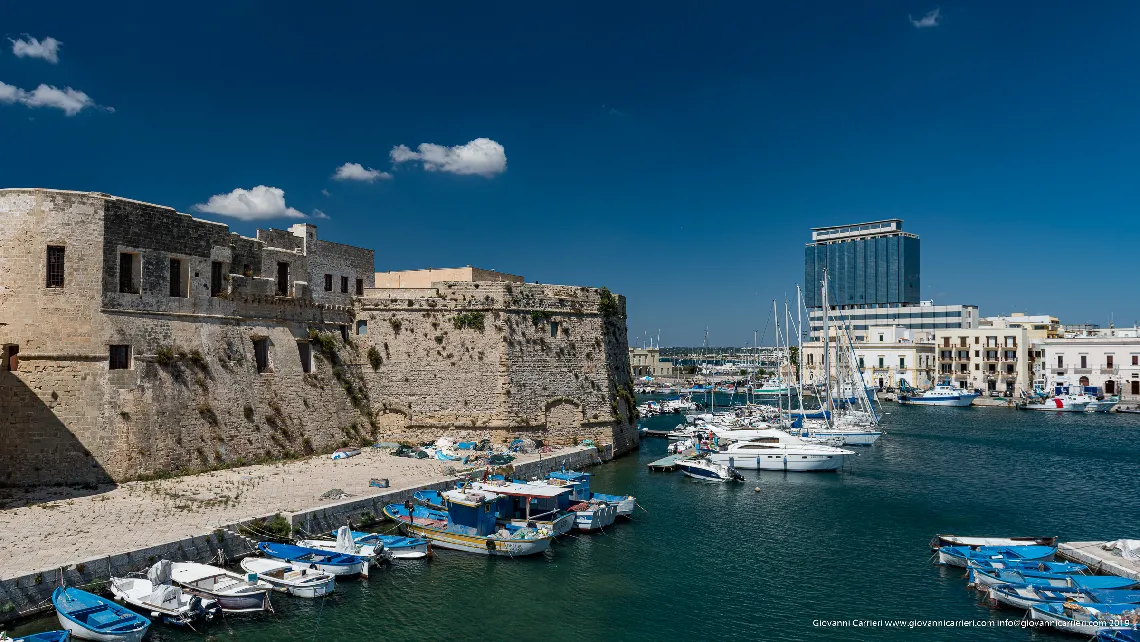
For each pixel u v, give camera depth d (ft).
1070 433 279.69
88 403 122.42
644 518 140.46
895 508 149.38
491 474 146.00
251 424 147.33
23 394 119.24
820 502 154.81
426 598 97.09
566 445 187.42
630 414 221.66
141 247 132.57
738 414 322.75
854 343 531.09
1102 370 413.80
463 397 177.27
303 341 167.32
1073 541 119.75
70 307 123.13
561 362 189.37
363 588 99.60
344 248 184.03
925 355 513.86
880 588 103.81
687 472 179.42
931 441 255.50
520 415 177.88
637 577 107.45
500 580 104.47
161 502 111.45
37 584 79.00
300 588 93.66
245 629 85.20
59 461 119.55
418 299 182.29
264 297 158.10
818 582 106.22
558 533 124.36
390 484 131.13
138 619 77.87
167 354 134.21
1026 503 154.20
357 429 173.27
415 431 177.58
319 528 110.11
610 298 205.36
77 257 124.06
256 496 117.60
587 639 86.79
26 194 122.52
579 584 104.17
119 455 123.95
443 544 116.37
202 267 144.25
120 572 86.22
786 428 255.91
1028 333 495.82
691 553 118.83
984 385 467.93
